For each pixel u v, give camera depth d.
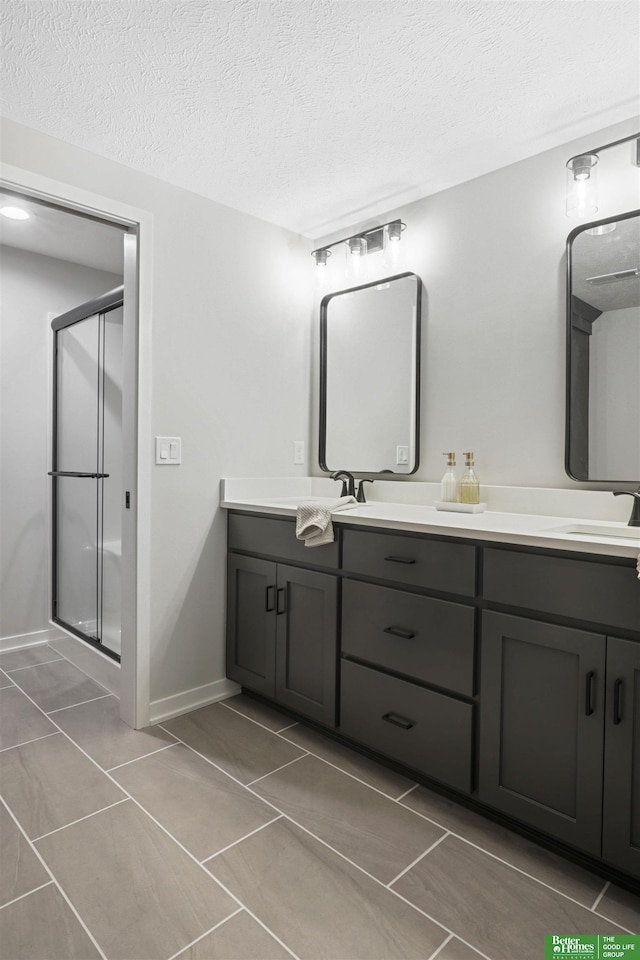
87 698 2.54
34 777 1.88
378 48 1.58
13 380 3.11
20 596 3.17
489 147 2.07
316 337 2.90
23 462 3.16
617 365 1.91
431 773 1.77
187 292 2.38
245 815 1.70
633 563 1.36
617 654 1.38
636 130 1.88
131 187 2.20
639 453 1.87
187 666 2.42
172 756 2.03
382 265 2.58
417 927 1.29
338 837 1.60
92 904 1.34
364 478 2.67
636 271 1.87
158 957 1.21
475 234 2.28
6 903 1.34
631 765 1.36
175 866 1.47
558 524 1.84
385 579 1.91
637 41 1.54
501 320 2.21
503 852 1.56
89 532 2.90
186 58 1.62
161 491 2.31
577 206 1.83
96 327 2.88
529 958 1.21
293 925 1.29
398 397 2.54
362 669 1.97
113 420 2.71
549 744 1.51
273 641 2.32
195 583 2.44
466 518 1.96
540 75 1.68
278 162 2.18
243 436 2.61
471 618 1.67
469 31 1.51
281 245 2.75
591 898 1.39
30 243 3.03
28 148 1.94
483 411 2.26
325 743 2.15
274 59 1.62
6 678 2.75
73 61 1.63
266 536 2.34
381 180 2.31
